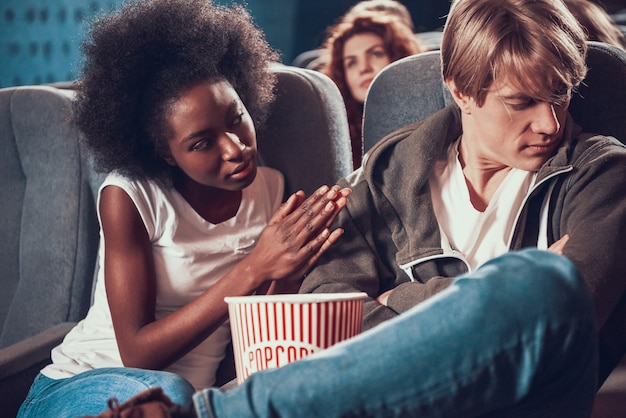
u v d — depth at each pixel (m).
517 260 0.88
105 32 1.36
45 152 1.69
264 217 1.47
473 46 1.17
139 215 1.34
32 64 3.61
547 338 0.84
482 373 0.86
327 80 1.62
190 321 1.28
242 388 0.91
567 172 1.24
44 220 1.69
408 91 1.49
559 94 1.16
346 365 0.87
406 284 1.28
